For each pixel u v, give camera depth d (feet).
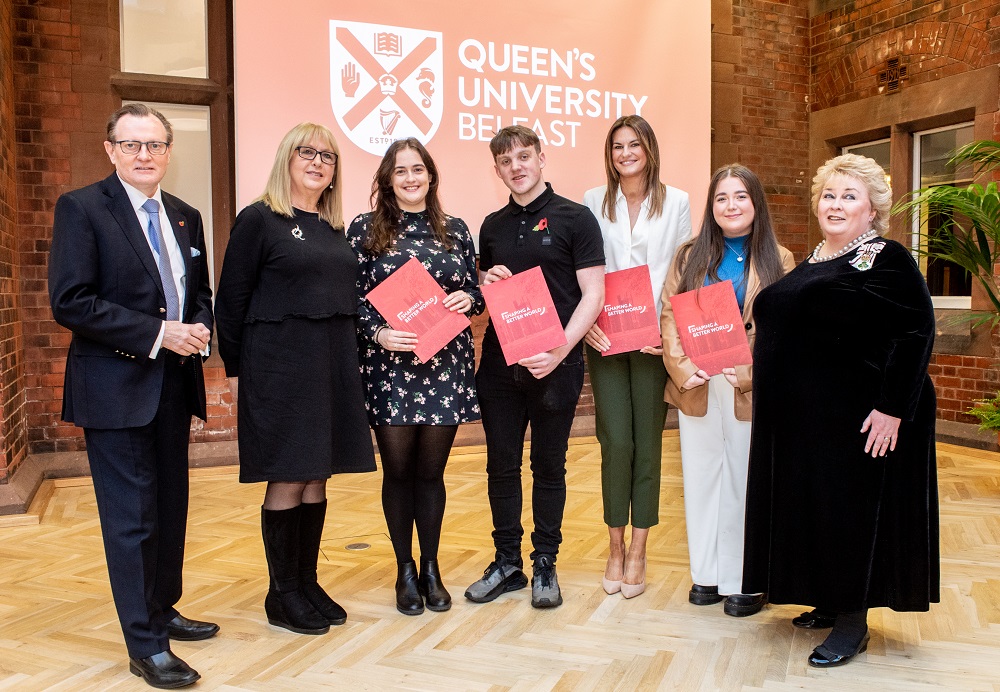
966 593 9.07
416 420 8.14
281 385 7.54
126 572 6.86
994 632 8.02
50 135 14.92
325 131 7.72
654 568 10.05
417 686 6.93
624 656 7.52
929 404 7.11
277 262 7.54
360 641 7.87
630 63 17.16
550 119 16.60
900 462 7.17
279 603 8.13
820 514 7.26
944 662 7.34
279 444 7.55
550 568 8.85
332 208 8.06
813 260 7.63
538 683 6.98
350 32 14.92
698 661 7.40
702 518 8.80
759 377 7.65
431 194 8.58
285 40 14.47
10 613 8.68
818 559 7.30
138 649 6.90
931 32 18.20
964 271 18.28
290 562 8.09
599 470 16.07
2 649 7.73
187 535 11.67
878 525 7.23
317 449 7.59
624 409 8.87
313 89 14.70
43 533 11.85
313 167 7.64
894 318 6.88
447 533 11.71
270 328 7.57
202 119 16.33
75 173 15.07
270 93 14.42
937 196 14.29
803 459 7.34
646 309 8.51
